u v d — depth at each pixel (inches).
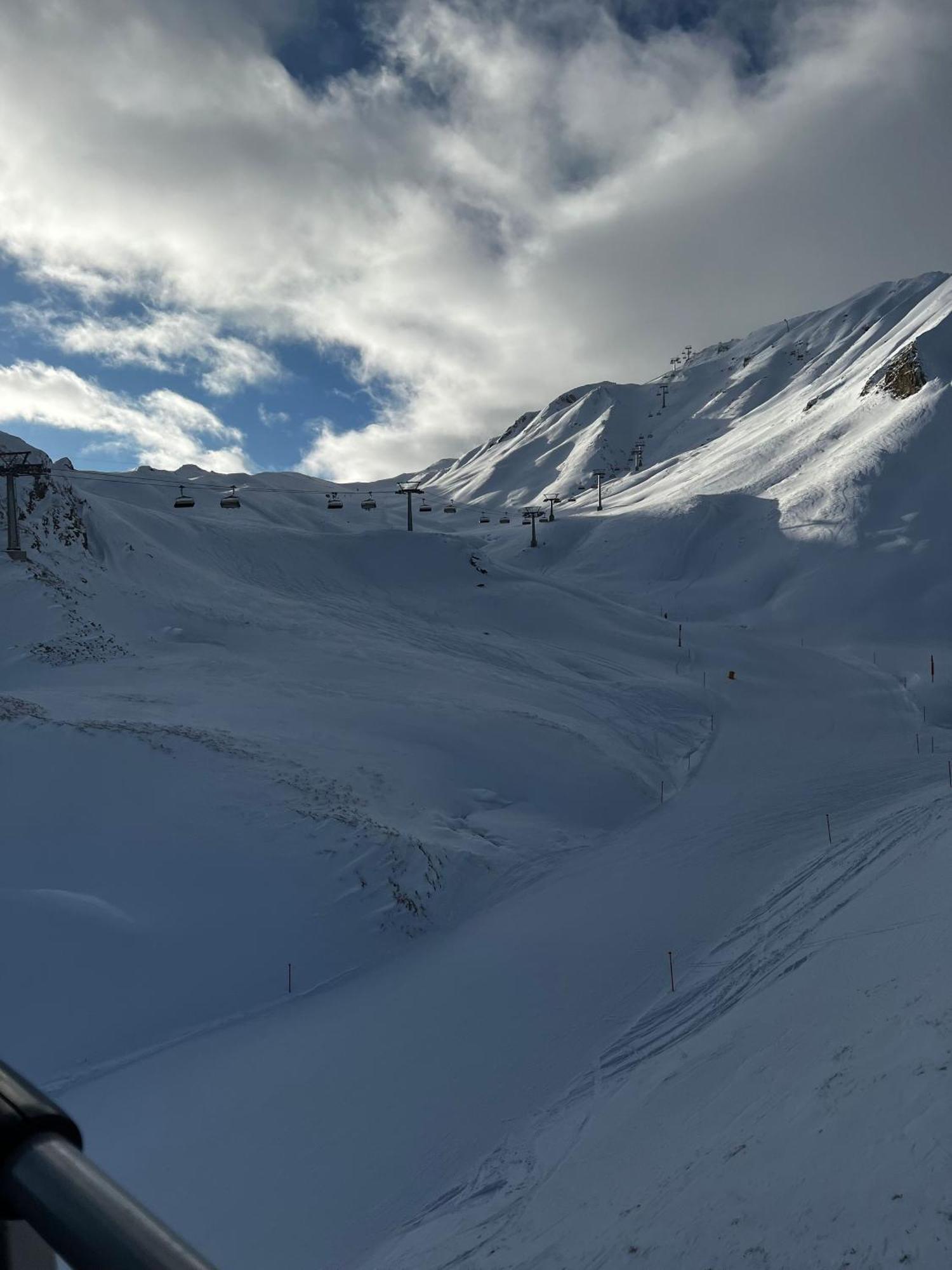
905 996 402.3
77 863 885.2
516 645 2546.8
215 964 810.2
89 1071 676.1
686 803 1408.7
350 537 3238.2
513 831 1195.3
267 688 1643.7
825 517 4333.2
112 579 2192.4
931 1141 260.5
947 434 4611.2
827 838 1127.0
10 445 2733.8
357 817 1040.2
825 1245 241.9
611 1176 381.1
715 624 3344.0
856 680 2608.3
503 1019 693.9
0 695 1214.9
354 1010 751.7
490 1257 352.5
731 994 614.9
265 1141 548.1
